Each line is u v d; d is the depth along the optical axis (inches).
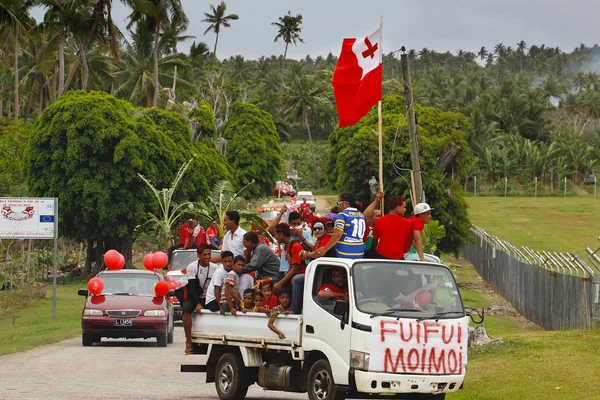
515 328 1908.2
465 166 3641.7
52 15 3865.7
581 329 1471.5
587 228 5206.7
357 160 3617.1
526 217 5826.8
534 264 2043.6
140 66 4899.1
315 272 778.2
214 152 3919.8
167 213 2999.5
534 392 854.5
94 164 3095.5
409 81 1390.3
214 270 927.7
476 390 895.1
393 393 724.7
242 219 2620.6
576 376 925.8
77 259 3538.4
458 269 3567.9
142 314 1396.4
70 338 1566.2
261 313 825.5
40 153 3149.6
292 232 871.1
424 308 740.7
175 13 4517.7
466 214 3506.4
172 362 1200.2
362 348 713.6
